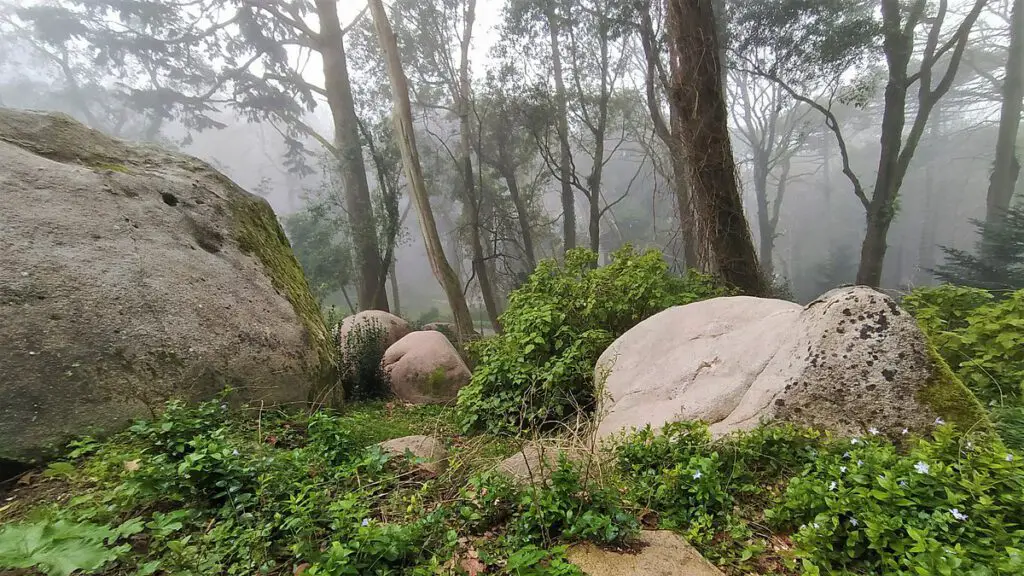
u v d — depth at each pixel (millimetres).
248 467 2357
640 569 1903
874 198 14977
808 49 13820
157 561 1689
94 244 3520
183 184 4789
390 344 10188
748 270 7312
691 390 3727
